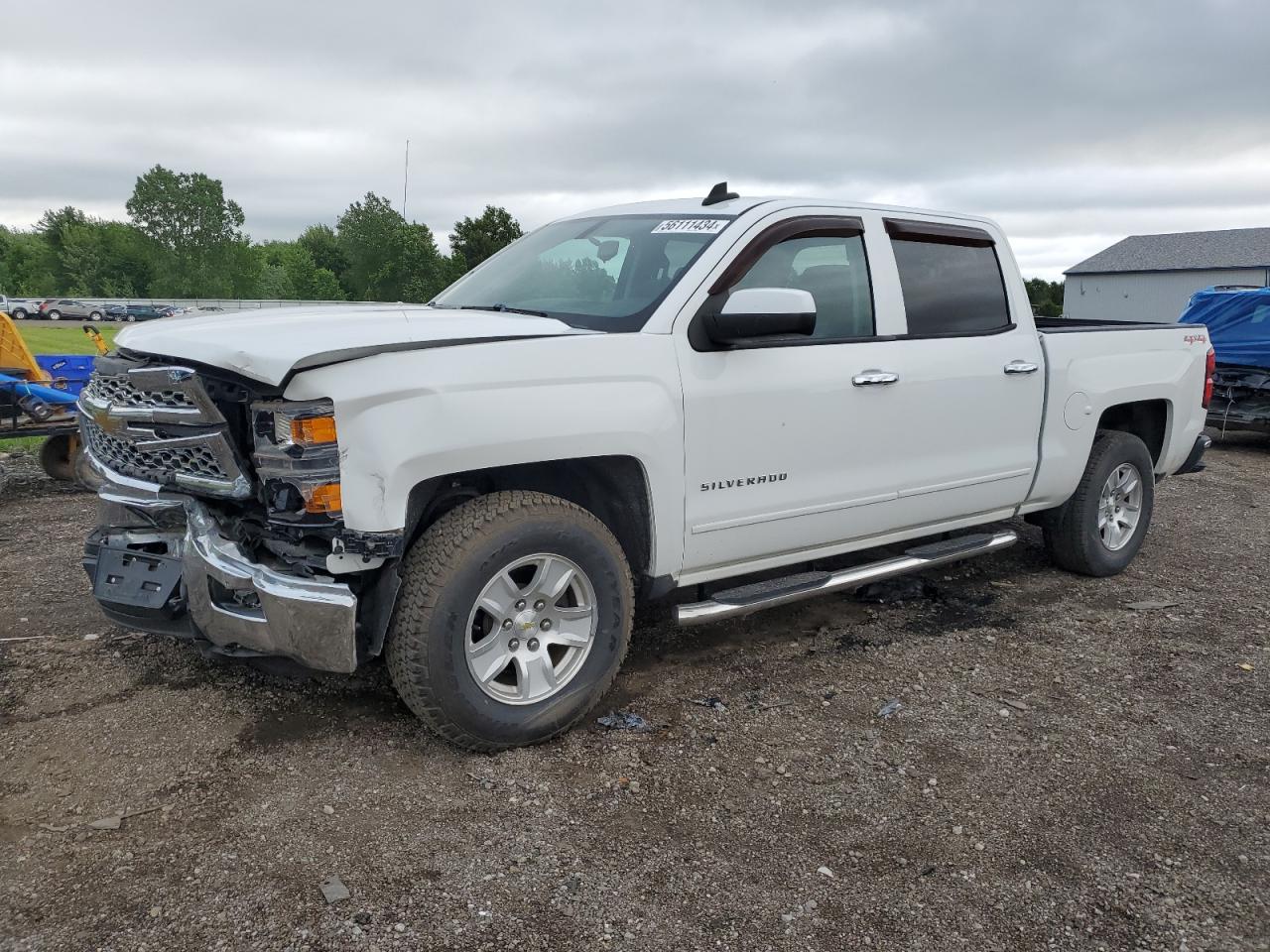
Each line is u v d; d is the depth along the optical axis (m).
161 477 3.29
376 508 2.92
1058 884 2.73
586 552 3.38
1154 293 69.94
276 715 3.57
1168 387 5.78
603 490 3.73
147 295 119.62
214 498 3.24
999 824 3.03
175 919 2.44
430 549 3.14
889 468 4.38
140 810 2.93
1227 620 5.05
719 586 4.90
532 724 3.34
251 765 3.21
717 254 3.81
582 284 4.07
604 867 2.74
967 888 2.70
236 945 2.36
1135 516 5.81
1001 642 4.64
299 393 2.88
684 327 3.66
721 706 3.82
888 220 4.47
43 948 2.32
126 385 3.28
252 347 2.93
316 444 2.88
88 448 3.60
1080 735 3.67
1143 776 3.36
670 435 3.57
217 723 3.49
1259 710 3.94
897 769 3.37
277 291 112.19
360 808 2.98
